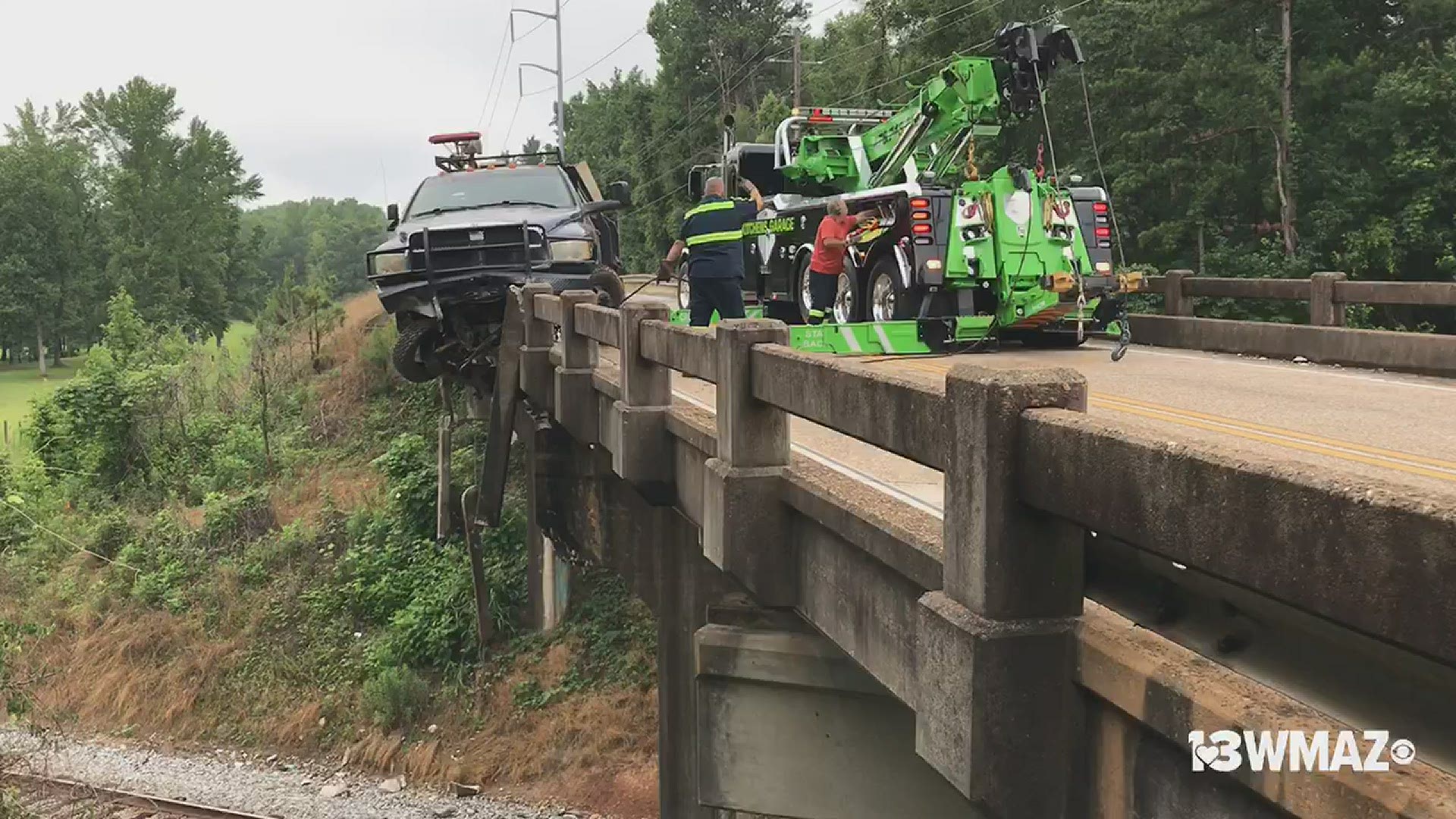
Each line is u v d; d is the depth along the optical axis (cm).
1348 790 174
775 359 403
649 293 2461
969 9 2878
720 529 442
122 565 1955
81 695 1711
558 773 1364
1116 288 1060
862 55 3772
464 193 1186
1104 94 2359
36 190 7275
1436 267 2112
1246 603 216
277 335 2850
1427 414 685
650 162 5234
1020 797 250
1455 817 155
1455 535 139
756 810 534
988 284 1042
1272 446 569
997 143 2533
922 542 316
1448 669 173
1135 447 201
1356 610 154
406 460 1923
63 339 7656
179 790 1413
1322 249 2109
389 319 2555
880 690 509
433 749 1442
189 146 7675
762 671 527
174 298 7094
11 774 1258
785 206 1308
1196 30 2262
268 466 2227
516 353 1022
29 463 2350
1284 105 2136
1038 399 245
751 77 5025
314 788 1412
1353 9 2303
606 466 912
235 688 1664
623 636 1520
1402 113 2056
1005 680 247
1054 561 248
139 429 2453
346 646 1677
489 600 1584
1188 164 2216
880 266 1091
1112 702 234
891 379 306
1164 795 225
